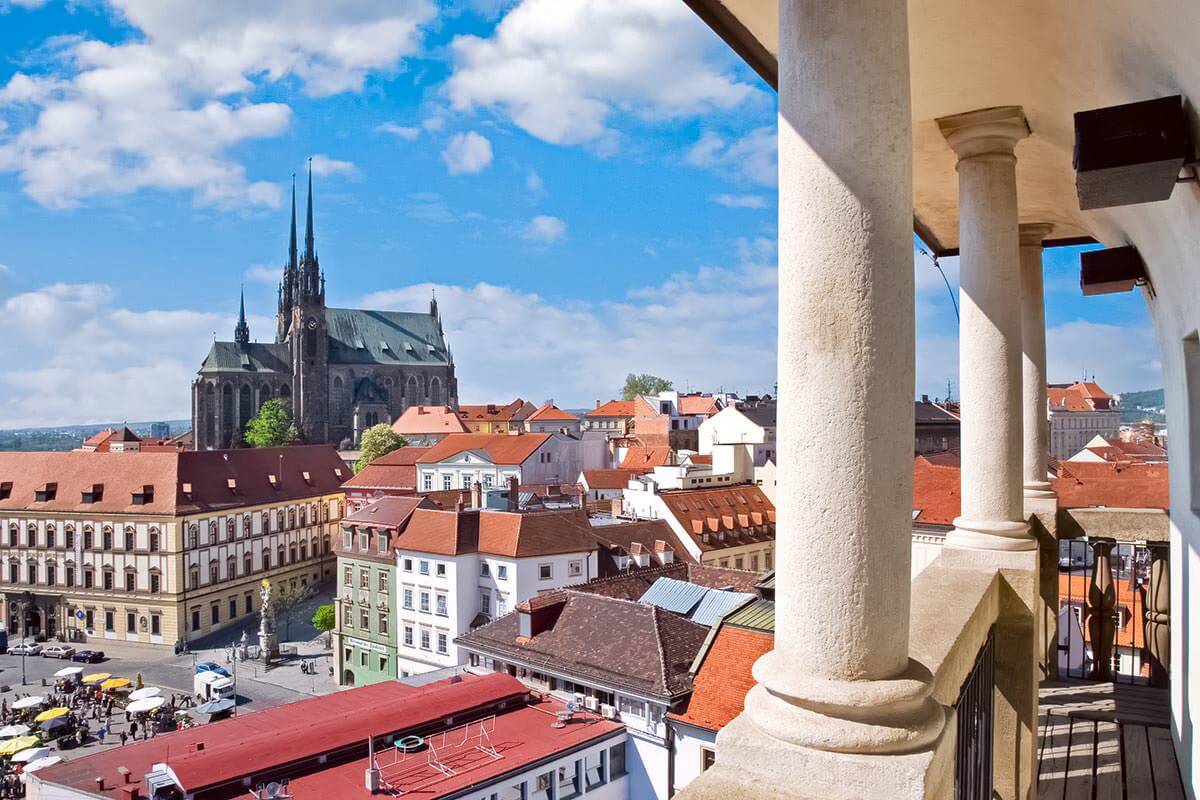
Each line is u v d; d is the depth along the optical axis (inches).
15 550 2933.1
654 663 1174.3
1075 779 294.5
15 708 2039.9
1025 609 250.8
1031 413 366.9
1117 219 283.1
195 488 2903.5
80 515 2854.3
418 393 6722.4
